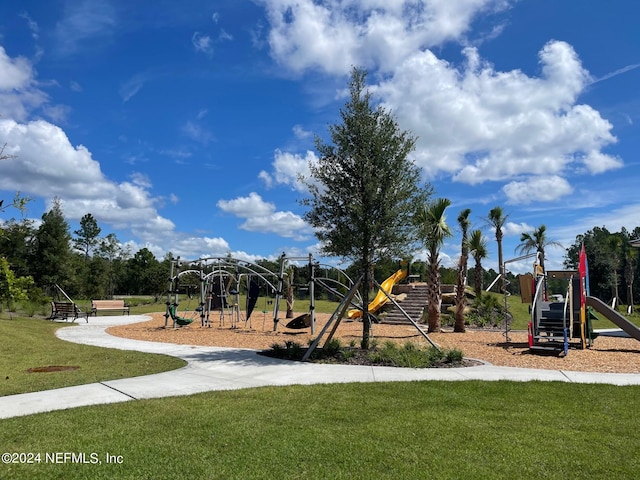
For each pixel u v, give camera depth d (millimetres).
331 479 4203
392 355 10711
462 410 6543
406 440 5227
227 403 6805
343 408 6586
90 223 75625
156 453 4789
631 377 9078
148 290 67688
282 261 19562
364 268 11828
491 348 13477
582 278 13969
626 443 5191
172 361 10633
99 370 9492
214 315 27906
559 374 9352
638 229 65062
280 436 5328
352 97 11789
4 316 22094
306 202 12109
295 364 10406
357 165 11500
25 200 10094
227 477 4238
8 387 7793
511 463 4598
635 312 38281
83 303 39562
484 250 28953
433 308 18344
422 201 11750
